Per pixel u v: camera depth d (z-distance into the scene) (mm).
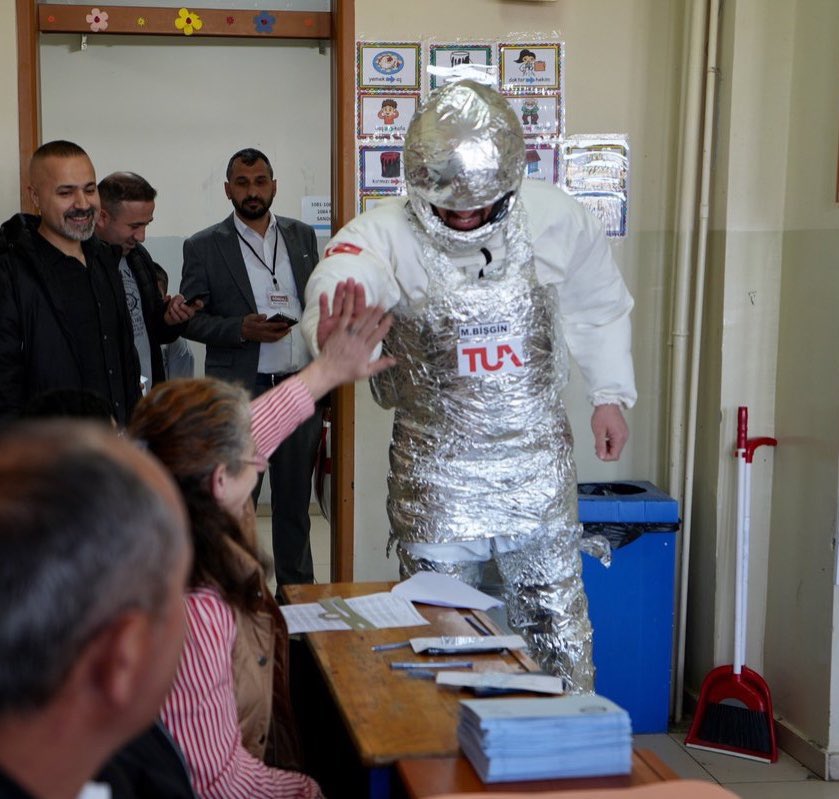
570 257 2402
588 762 1390
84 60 4984
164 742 1237
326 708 2178
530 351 2355
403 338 2354
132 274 3391
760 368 3273
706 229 3311
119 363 2885
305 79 5164
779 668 3262
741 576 3176
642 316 3480
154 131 5094
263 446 1843
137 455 731
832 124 2957
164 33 3424
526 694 1662
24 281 2707
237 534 1553
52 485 651
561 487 2463
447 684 1698
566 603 2504
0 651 639
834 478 2965
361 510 3428
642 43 3381
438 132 2146
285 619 1969
